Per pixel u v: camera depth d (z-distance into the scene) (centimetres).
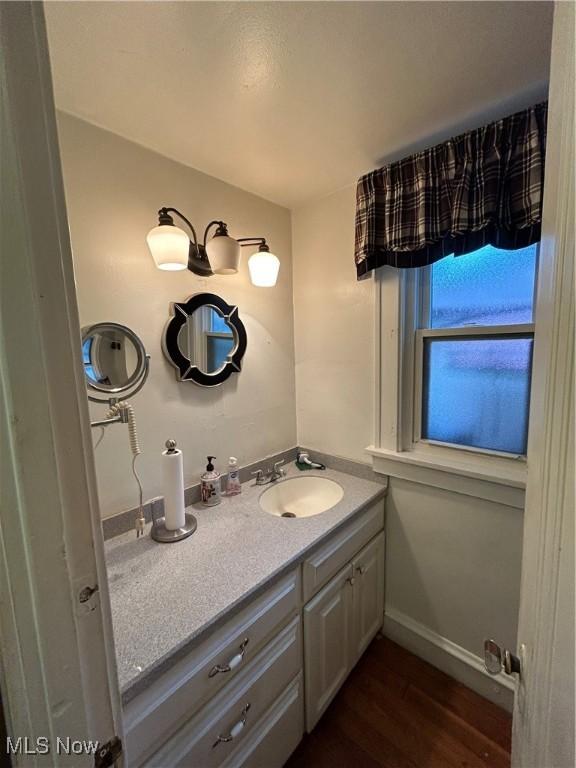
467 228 117
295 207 177
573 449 38
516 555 128
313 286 177
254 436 170
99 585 46
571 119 39
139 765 73
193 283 140
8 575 38
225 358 152
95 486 45
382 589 164
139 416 126
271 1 73
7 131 34
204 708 86
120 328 119
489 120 114
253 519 130
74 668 43
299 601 113
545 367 49
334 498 160
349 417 171
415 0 73
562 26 43
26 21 35
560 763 40
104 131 113
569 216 39
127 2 72
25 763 40
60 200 39
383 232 140
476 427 140
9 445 36
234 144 124
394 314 148
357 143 125
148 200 125
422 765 116
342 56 87
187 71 91
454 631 146
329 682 129
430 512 148
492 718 130
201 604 88
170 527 120
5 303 35
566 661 39
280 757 109
